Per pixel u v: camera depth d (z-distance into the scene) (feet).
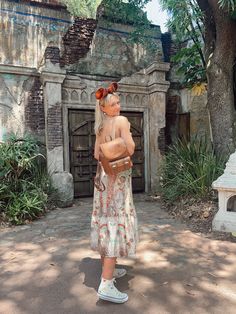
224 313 6.02
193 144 17.12
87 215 15.61
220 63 15.10
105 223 6.59
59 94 19.27
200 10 15.94
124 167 6.50
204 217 12.94
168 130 24.38
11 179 16.30
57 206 17.95
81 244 10.53
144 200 20.01
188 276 7.75
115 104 6.79
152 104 22.56
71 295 6.87
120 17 22.36
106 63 22.12
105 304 6.44
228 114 15.21
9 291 7.11
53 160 18.98
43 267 8.55
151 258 9.04
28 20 19.77
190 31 18.99
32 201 14.94
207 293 6.84
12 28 19.27
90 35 21.67
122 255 6.50
